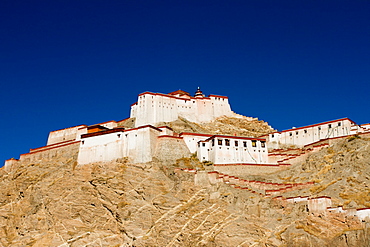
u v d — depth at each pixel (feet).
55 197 289.53
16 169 384.68
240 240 225.76
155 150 319.06
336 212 226.79
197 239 231.50
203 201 259.80
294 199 246.68
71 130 447.42
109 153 324.60
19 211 299.58
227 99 463.83
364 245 203.82
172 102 422.82
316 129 373.20
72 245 244.83
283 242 221.66
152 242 235.40
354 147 297.12
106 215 260.21
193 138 341.21
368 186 247.91
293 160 320.70
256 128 440.04
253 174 308.40
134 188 276.41
